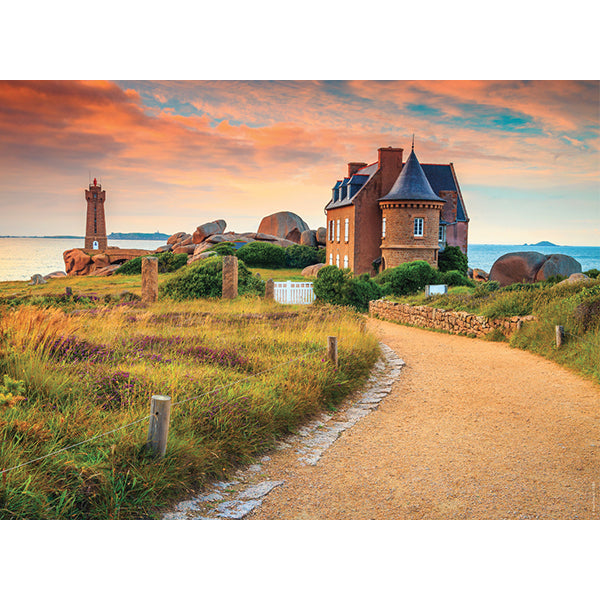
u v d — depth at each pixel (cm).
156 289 2145
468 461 621
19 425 476
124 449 483
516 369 1127
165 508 465
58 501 420
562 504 512
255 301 2100
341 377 916
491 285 2417
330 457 631
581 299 1345
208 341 1038
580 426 742
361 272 4275
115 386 647
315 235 5897
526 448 662
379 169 4259
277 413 687
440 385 1004
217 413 608
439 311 1947
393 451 654
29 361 648
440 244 4388
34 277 3478
